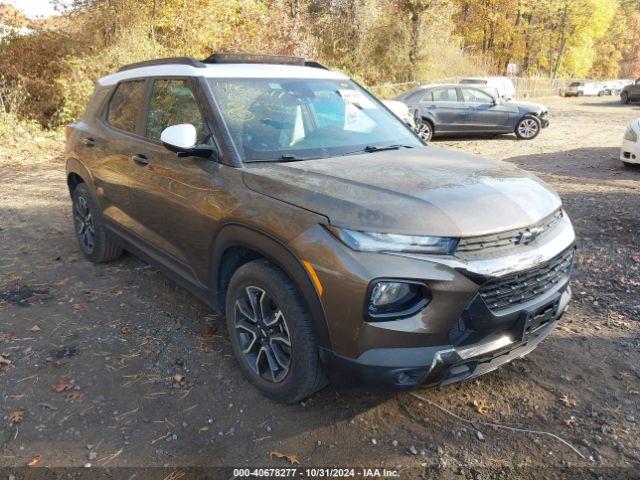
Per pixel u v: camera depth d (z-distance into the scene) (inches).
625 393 122.6
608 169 359.6
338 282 95.3
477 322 97.0
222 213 117.8
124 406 117.7
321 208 101.2
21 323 152.7
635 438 108.7
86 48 510.6
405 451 105.3
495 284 98.3
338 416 114.7
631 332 147.9
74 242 223.5
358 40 872.3
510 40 1631.4
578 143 504.4
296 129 137.1
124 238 171.2
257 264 112.5
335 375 102.0
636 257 198.1
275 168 120.0
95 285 179.2
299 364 106.7
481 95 540.4
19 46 490.3
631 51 2765.7
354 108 154.3
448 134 547.5
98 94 191.5
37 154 410.6
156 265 157.1
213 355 137.4
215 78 138.4
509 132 543.8
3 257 204.7
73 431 110.0
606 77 2517.2
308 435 109.3
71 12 528.1
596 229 230.7
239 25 615.2
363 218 96.3
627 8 2699.3
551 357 136.7
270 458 103.4
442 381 99.6
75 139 193.3
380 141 145.9
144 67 167.6
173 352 138.5
